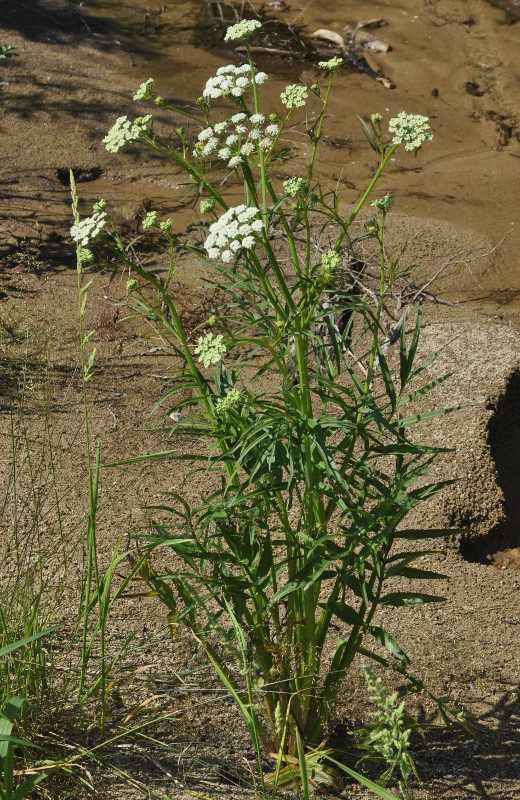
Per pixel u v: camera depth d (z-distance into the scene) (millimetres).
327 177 6566
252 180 2336
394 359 4742
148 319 5039
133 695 2865
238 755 2764
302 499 2541
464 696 3031
